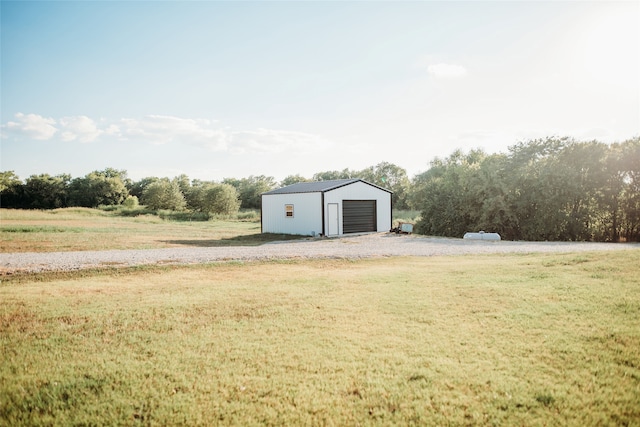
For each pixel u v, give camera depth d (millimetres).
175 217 48094
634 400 3938
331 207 24484
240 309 7238
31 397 4203
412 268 11352
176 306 7426
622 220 21438
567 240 21984
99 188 81562
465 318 6504
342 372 4691
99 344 5637
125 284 9430
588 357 4875
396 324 6309
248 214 52250
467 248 16125
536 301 7242
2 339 5809
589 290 7746
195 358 5145
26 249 15586
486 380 4398
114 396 4207
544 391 4141
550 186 22422
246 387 4371
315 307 7316
